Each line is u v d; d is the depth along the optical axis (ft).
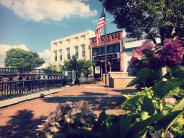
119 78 60.95
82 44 132.87
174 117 7.43
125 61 102.58
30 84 40.37
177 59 12.30
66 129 9.17
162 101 11.50
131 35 36.68
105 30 82.79
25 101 35.88
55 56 157.58
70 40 142.31
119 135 8.01
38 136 9.52
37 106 30.30
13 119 22.54
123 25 33.99
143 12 29.84
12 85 34.63
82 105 10.33
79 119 9.41
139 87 15.38
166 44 12.53
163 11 27.04
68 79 86.38
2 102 29.45
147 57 14.06
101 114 9.70
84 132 8.35
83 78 102.42
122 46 103.71
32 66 285.43
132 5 30.07
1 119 22.56
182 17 27.02
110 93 45.09
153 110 9.28
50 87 49.85
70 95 42.96
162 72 13.10
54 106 29.86
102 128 9.04
